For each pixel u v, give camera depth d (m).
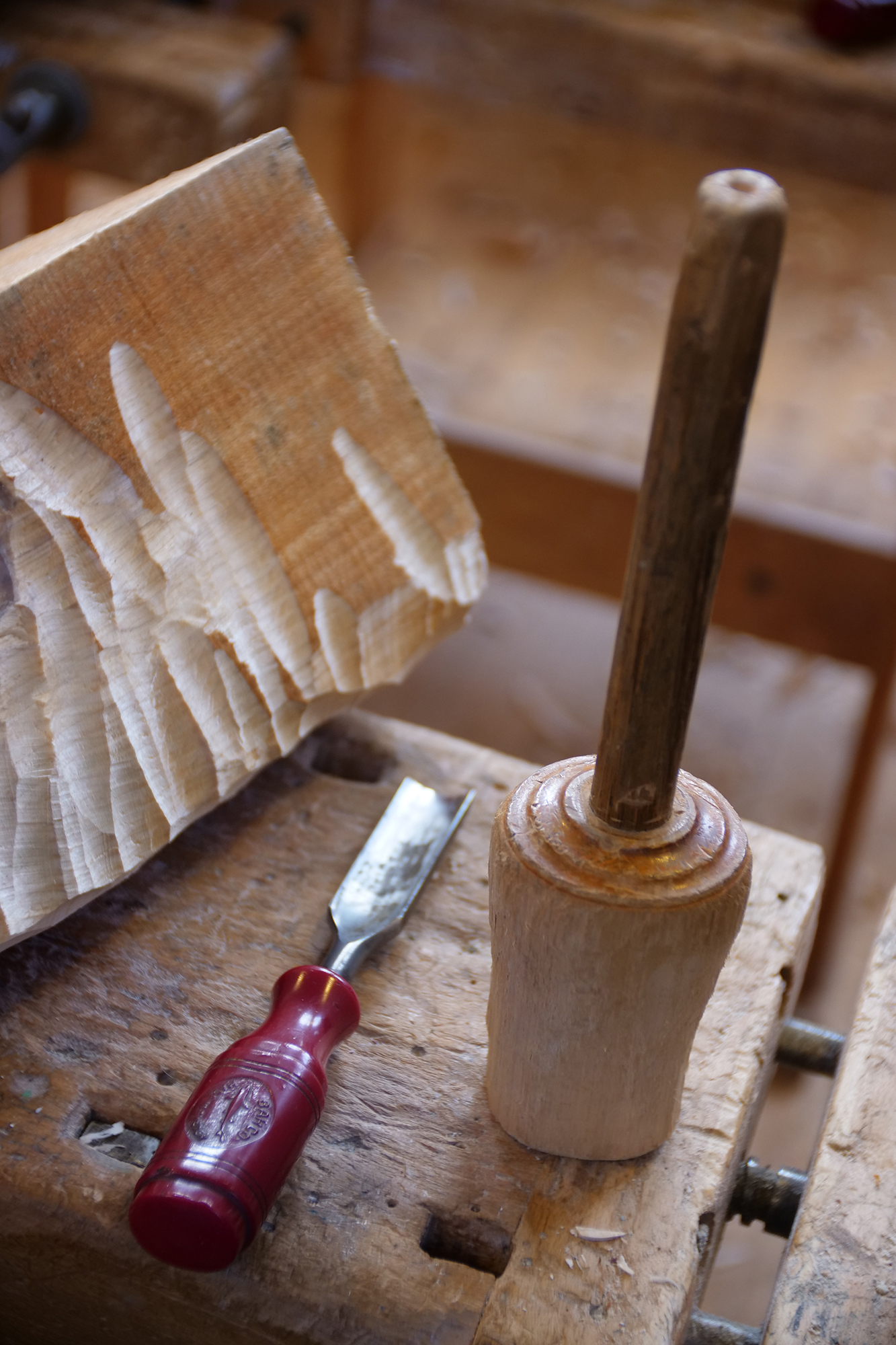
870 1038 0.91
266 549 0.94
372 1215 0.83
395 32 1.91
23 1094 0.86
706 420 0.70
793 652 2.76
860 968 2.19
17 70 1.52
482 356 2.27
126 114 1.52
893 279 2.72
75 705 0.87
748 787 2.46
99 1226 0.82
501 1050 0.83
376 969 0.92
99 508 0.87
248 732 0.93
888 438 2.17
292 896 0.94
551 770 0.82
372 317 0.99
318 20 1.81
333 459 0.97
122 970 0.91
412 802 0.98
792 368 2.36
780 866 0.98
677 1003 0.79
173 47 1.58
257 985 0.91
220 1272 0.81
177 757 0.90
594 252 2.70
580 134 3.21
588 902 0.77
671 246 2.76
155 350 0.90
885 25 1.85
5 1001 0.89
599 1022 0.80
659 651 0.74
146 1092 0.86
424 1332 0.80
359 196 2.59
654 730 0.76
